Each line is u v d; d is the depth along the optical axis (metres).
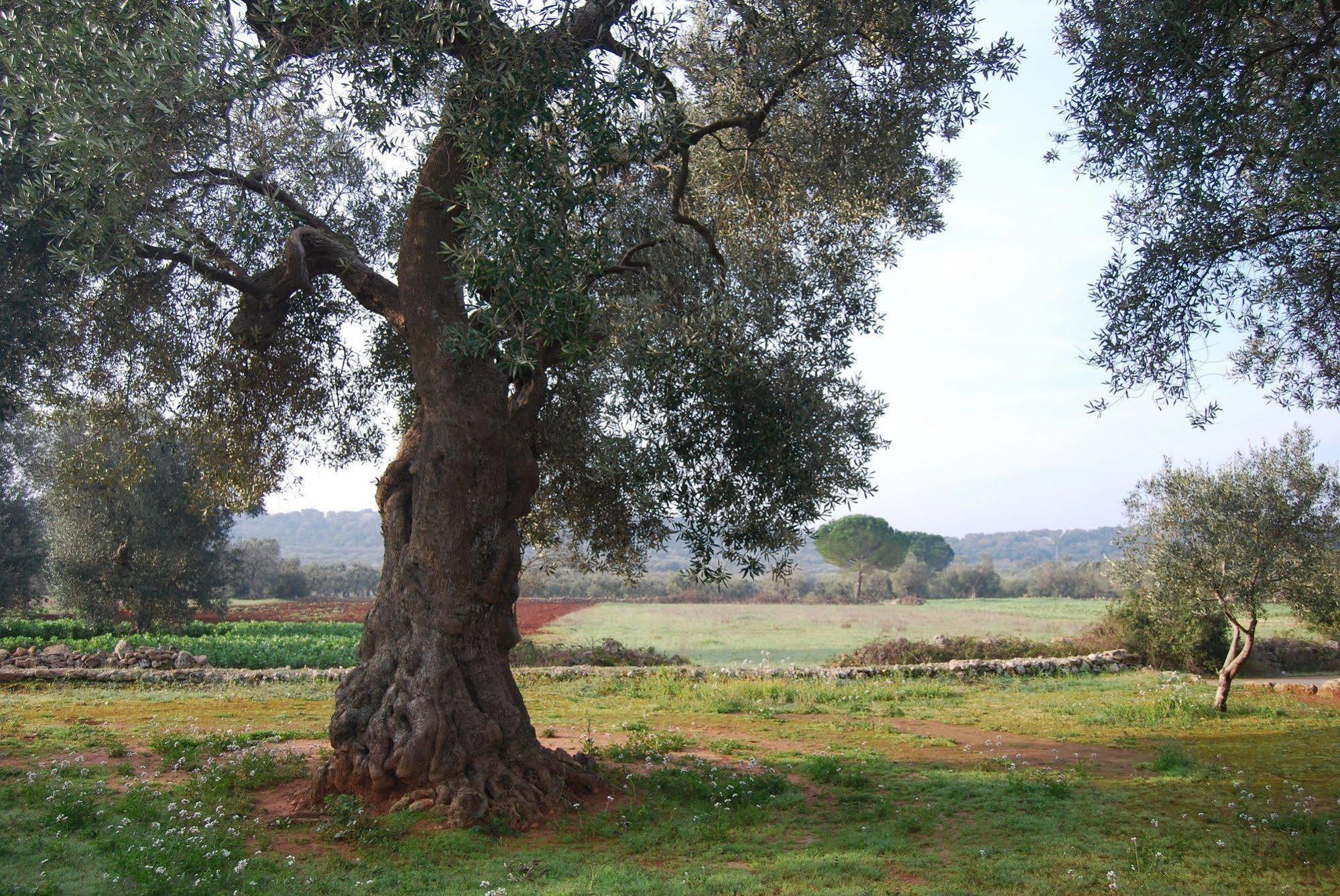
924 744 12.97
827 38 10.28
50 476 27.22
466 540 9.13
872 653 25.39
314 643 32.50
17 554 38.22
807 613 58.69
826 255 12.12
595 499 12.13
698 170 12.49
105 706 16.12
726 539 10.67
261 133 10.50
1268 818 8.47
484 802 8.20
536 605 68.44
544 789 8.77
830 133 11.34
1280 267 9.24
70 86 8.23
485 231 7.96
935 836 8.05
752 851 7.58
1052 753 12.23
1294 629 31.31
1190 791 9.73
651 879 6.72
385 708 8.74
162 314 11.52
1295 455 15.02
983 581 95.12
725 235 12.55
